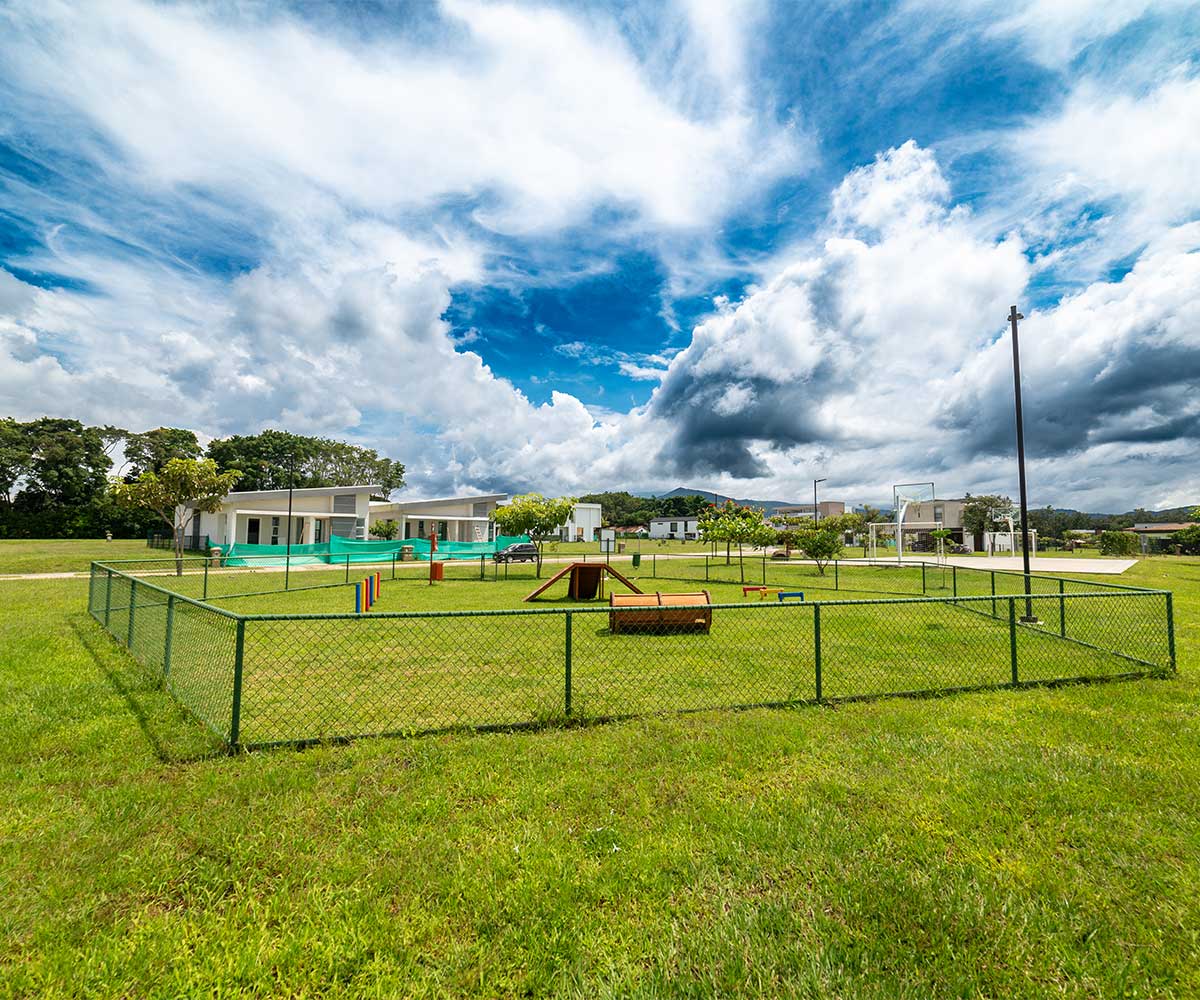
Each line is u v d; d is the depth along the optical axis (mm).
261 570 27656
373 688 6797
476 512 54094
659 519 93312
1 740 4875
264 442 68938
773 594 18766
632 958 2521
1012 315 11320
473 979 2400
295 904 2828
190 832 3439
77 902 2855
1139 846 3371
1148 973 2480
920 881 3047
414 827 3535
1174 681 6844
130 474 62469
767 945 2594
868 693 6508
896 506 35969
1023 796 3959
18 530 55469
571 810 3770
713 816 3674
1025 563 10930
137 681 6645
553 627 11164
